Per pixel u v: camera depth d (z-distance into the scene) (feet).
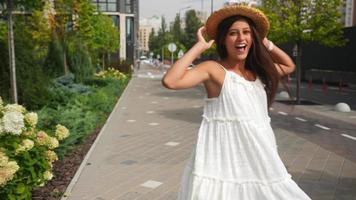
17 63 30.45
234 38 7.64
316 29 46.47
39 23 56.54
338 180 18.11
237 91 7.45
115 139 27.04
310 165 20.70
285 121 35.35
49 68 51.60
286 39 48.14
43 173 14.24
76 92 42.29
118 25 160.56
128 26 168.45
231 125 7.42
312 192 16.43
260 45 7.91
